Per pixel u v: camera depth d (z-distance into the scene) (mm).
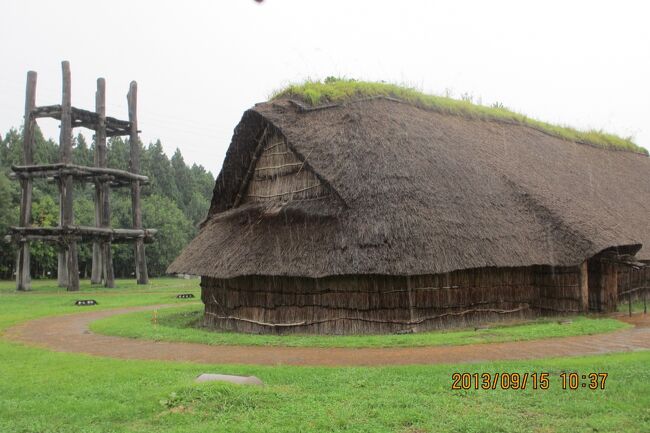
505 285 19656
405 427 7375
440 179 18922
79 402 8609
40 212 62656
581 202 22969
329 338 15523
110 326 19250
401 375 10047
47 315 24172
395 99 22328
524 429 7262
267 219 19984
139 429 7418
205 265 19641
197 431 7176
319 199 19328
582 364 10469
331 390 9109
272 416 7785
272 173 22453
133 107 47406
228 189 24141
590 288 22016
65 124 40188
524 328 16344
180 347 14703
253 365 11602
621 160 33188
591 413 7859
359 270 15828
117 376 10383
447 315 17812
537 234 19703
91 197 84625
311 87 21734
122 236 44750
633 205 27141
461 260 16625
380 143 19000
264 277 18891
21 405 8523
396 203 17109
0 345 15359
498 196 20344
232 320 20016
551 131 30375
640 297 26562
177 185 95000
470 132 24078
